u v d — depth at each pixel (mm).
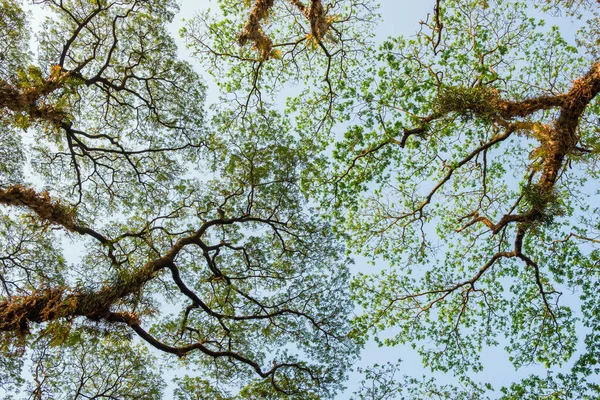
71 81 10070
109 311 10141
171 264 11594
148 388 12156
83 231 11062
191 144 14297
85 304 9727
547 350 13305
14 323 9312
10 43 11859
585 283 13414
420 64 13086
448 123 12047
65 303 9469
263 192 13586
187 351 11375
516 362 13555
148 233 13148
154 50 13898
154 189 14469
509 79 12891
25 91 9133
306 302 13516
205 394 12570
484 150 12961
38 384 10398
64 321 9562
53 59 12672
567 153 10711
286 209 13672
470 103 10555
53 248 12875
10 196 9602
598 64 10477
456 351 13820
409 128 13258
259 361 13531
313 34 11766
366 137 13469
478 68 11250
